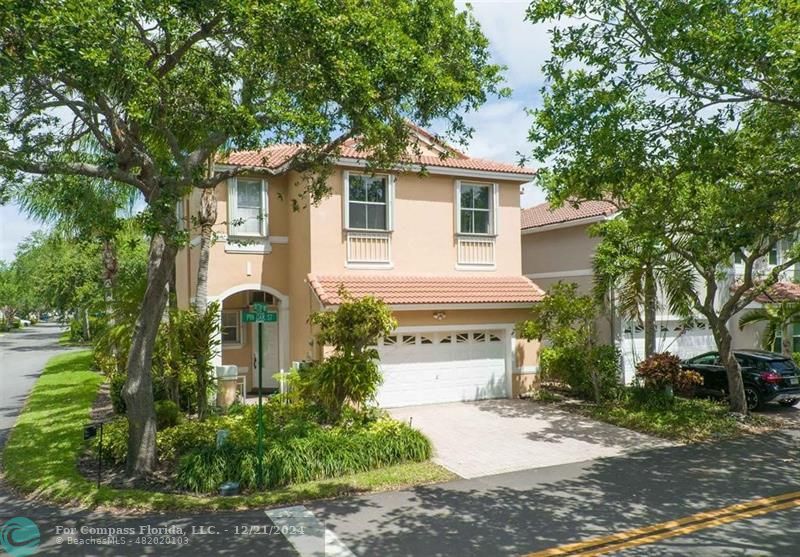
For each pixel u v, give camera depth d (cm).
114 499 786
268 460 868
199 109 903
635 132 876
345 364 1095
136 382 884
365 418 1127
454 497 823
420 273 1598
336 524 721
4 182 812
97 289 3447
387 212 1559
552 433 1219
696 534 689
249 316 852
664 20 775
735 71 785
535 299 1602
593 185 928
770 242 1246
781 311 1820
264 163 1085
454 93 912
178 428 1051
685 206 1168
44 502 808
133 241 1164
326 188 1097
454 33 963
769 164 1017
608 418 1338
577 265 1983
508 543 663
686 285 1455
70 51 652
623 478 914
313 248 1462
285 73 848
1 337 5034
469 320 1560
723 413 1372
